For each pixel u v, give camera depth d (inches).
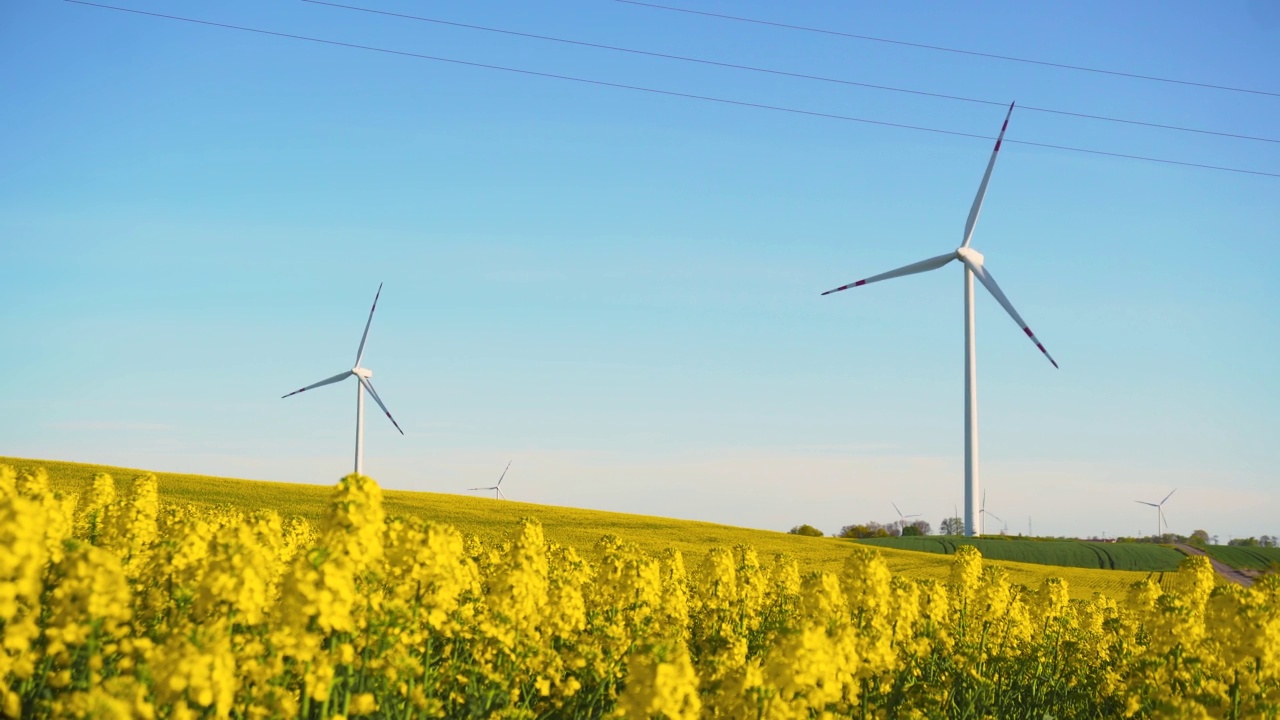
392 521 474.0
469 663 534.6
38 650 366.3
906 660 663.1
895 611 684.1
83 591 352.2
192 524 490.3
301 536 873.5
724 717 436.1
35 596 338.3
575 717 554.3
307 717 388.2
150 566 486.6
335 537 397.7
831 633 515.2
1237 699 539.2
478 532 2208.4
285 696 365.1
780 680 430.0
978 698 715.4
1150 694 589.0
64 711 315.9
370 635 436.5
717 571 804.6
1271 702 521.7
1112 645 855.1
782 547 2603.3
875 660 560.1
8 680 341.4
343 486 409.4
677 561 877.2
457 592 487.8
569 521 2714.1
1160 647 649.0
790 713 422.6
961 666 722.8
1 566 326.3
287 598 380.5
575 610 613.9
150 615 464.4
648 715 408.5
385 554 464.1
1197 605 775.7
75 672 388.5
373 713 439.8
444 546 473.1
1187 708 501.7
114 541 634.2
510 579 556.4
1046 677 804.6
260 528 556.4
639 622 633.0
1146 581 820.0
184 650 322.3
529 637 567.5
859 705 589.6
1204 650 628.7
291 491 2652.6
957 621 830.5
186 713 314.8
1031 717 748.0
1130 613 892.6
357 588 459.5
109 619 358.9
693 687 415.2
